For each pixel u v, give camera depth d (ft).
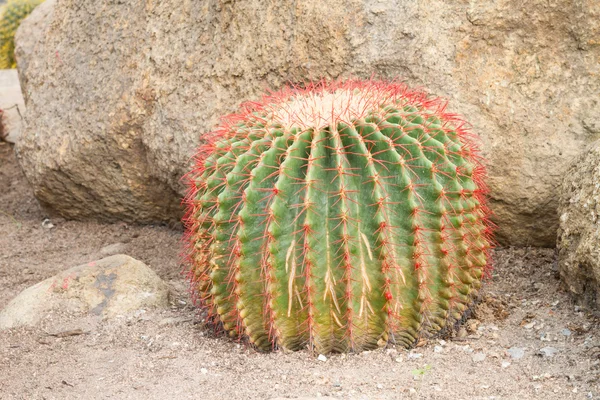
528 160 19.15
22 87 31.71
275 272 14.07
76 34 25.55
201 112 22.08
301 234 13.93
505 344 15.34
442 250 14.33
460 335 15.76
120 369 15.17
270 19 21.01
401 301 14.48
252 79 21.42
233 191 14.48
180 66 22.65
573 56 19.04
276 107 15.64
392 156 14.05
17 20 45.93
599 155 16.53
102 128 23.97
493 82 19.26
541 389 13.50
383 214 13.94
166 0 23.32
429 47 19.47
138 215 25.36
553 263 19.26
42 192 26.25
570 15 18.81
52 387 14.73
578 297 16.90
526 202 19.34
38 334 17.21
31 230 26.16
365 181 14.01
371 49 19.88
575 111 19.01
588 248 15.88
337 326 14.49
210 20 22.29
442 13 19.49
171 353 15.61
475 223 15.24
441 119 15.56
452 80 19.38
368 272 14.12
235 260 14.52
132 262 18.92
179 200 24.03
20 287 21.49
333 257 14.01
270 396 13.42
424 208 14.25
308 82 20.65
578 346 15.10
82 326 17.37
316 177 13.92
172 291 19.62
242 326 15.19
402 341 14.94
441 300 14.80
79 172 24.97
